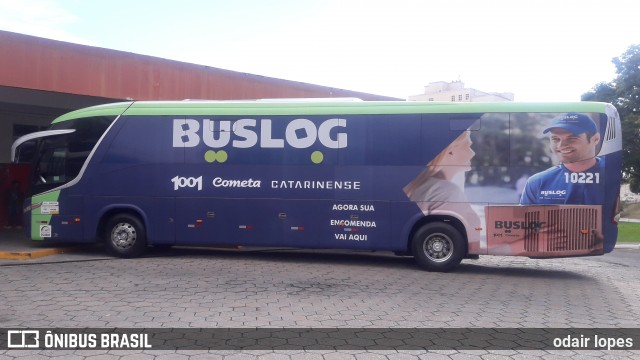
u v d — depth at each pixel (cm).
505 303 839
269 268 1107
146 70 1482
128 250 1205
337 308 772
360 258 1284
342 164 1127
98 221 1205
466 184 1083
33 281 928
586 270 1252
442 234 1102
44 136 1233
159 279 961
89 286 891
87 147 1216
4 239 1432
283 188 1148
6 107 1819
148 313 721
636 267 1336
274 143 1152
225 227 1168
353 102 1133
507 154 1070
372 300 830
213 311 736
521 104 1073
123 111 1208
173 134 1187
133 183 1196
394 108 1114
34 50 1281
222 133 1170
